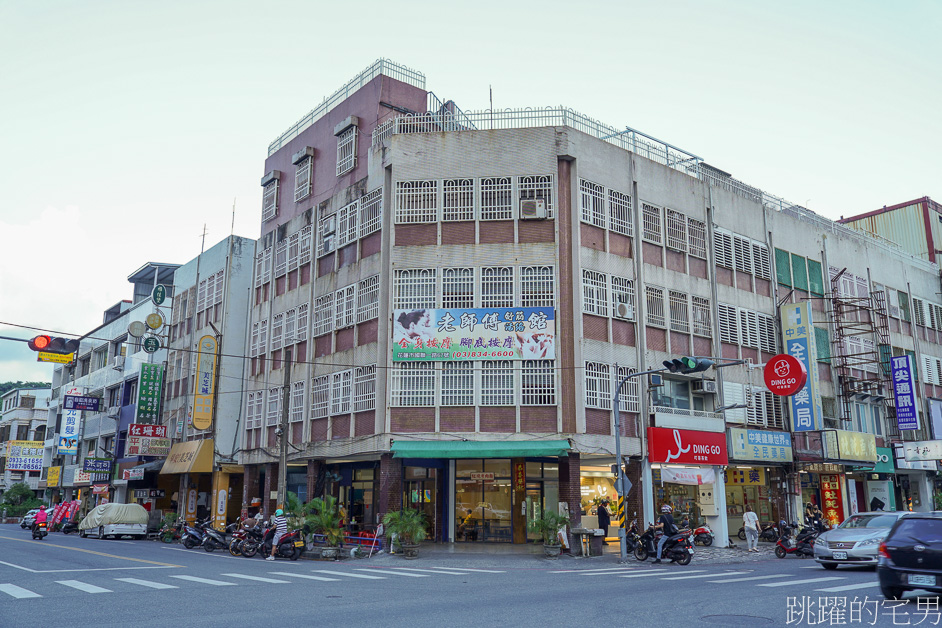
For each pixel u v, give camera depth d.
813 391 30.33
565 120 26.53
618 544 26.52
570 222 25.86
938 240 45.25
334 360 27.97
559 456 23.86
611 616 10.14
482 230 25.69
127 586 14.28
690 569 18.44
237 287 35.78
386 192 26.97
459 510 26.08
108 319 55.16
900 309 40.09
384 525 23.30
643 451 25.44
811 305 34.28
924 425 38.91
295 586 14.38
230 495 35.38
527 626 9.34
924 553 10.89
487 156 26.22
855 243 38.25
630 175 27.92
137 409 40.03
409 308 25.38
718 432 27.38
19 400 73.00
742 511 31.00
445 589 13.85
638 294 26.95
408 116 27.81
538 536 25.25
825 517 33.72
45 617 10.40
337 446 26.64
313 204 32.12
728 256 31.09
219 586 14.33
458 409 24.52
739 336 30.31
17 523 58.50
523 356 24.50
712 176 31.64
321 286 29.83
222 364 34.66
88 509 49.94
